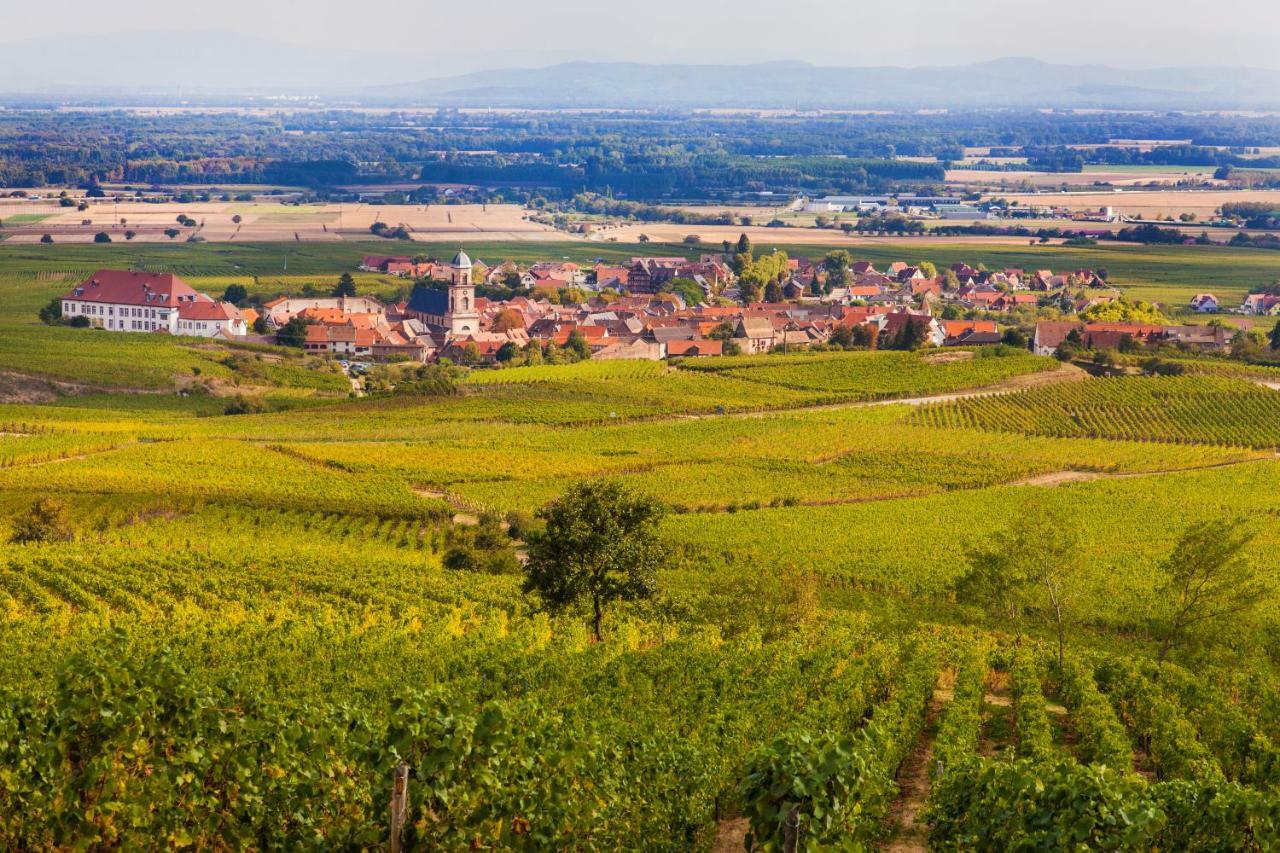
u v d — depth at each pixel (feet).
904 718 164.04
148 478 428.56
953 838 107.96
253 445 504.02
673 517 407.03
